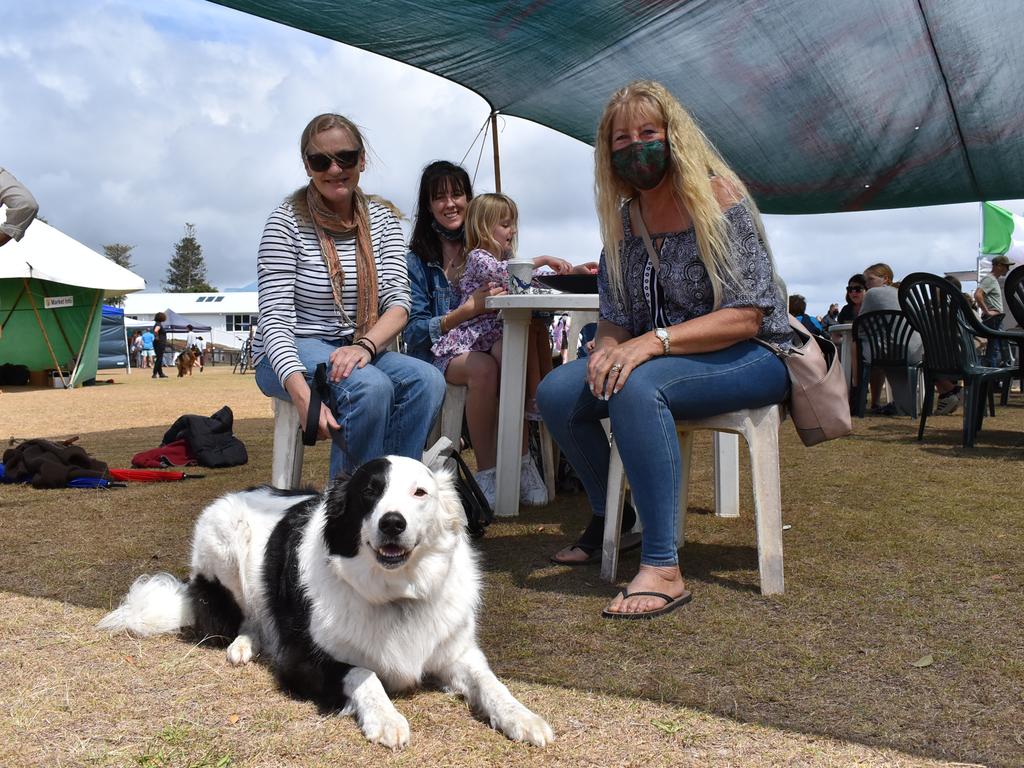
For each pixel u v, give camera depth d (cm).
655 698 217
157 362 2684
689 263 307
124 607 280
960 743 191
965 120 782
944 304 656
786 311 314
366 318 358
